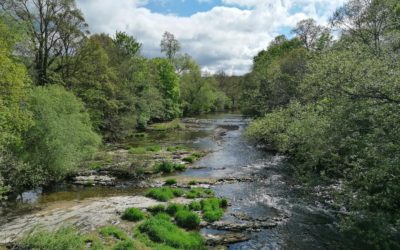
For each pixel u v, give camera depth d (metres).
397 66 12.12
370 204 11.65
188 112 96.25
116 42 62.16
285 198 21.91
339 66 12.52
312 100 14.81
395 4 25.36
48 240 13.67
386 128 11.52
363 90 11.69
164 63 77.88
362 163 11.98
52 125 23.88
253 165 31.92
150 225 15.73
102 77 40.78
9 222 17.22
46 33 34.84
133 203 20.33
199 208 19.38
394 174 10.84
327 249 14.62
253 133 39.03
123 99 51.00
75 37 37.16
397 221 10.79
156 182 26.34
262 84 53.44
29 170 22.52
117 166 29.56
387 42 18.92
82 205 20.14
